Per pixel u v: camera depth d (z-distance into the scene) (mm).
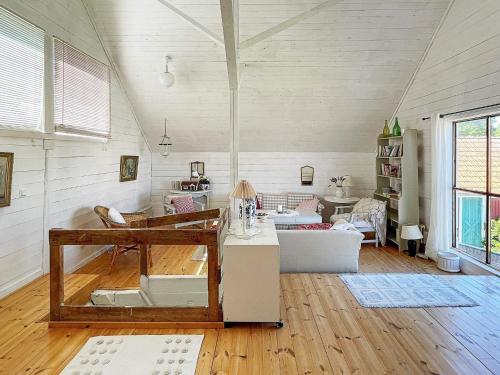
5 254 3326
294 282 3867
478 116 4199
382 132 6859
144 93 6027
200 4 4492
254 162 7578
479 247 4426
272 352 2471
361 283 3840
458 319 2994
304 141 7223
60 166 4168
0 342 2584
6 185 3270
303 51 5121
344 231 4188
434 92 5047
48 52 3842
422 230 5469
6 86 3248
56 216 4113
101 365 2289
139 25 4824
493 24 3793
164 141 7273
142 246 3768
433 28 4855
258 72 5480
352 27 4781
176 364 2307
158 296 3869
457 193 4809
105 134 5281
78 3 4430
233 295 2803
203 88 5852
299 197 7320
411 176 5500
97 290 3791
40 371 2230
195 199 7285
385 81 5699
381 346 2561
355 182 7539
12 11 3248
